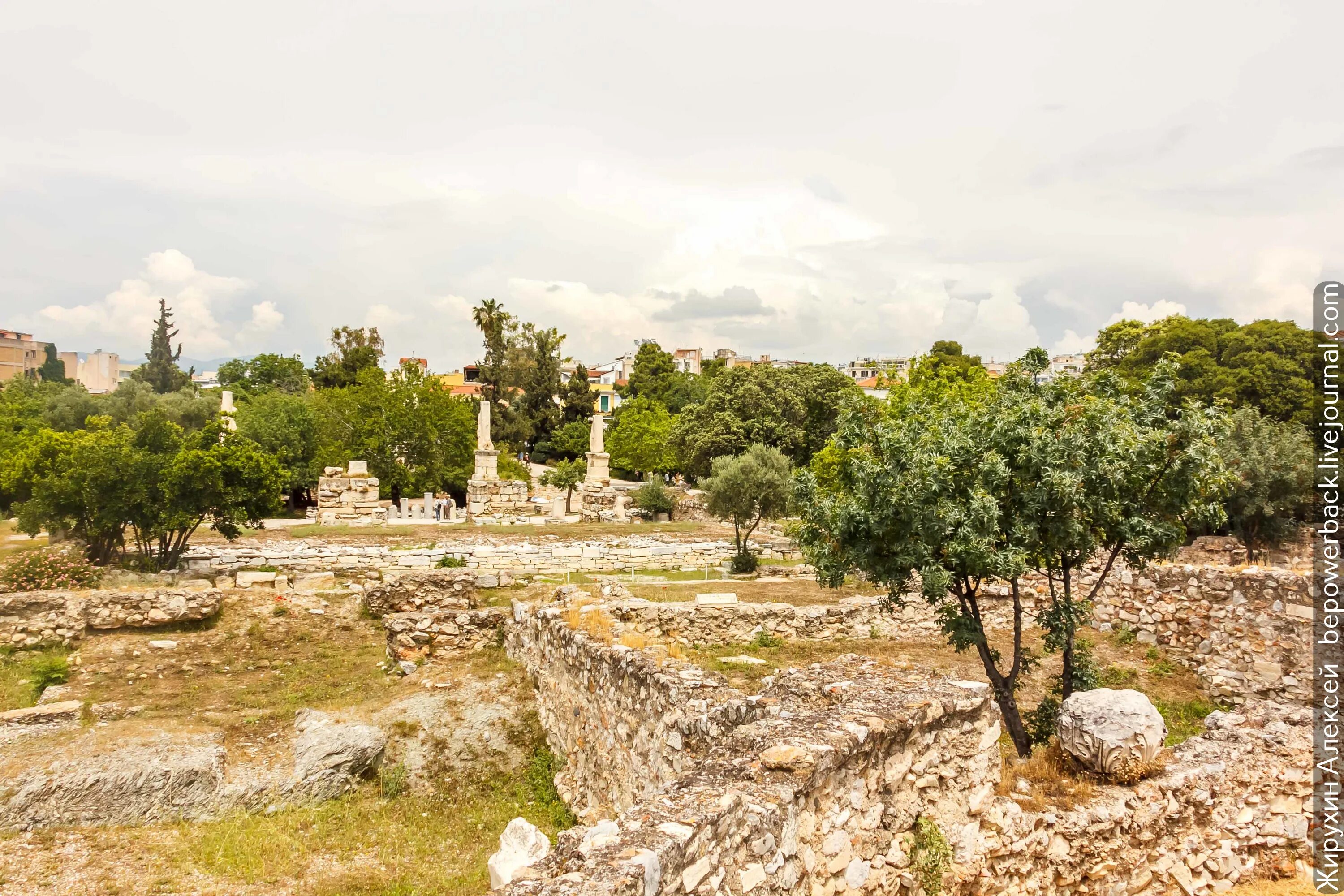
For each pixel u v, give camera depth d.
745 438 56.84
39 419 52.72
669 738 8.78
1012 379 11.97
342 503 37.22
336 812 10.45
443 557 28.06
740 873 5.10
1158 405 11.20
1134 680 15.33
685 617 18.77
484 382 89.25
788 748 5.92
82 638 16.05
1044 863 7.11
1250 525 27.86
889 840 6.48
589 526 38.19
